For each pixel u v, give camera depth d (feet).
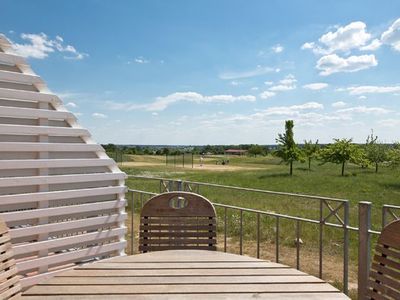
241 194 45.27
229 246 21.27
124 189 12.55
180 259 7.41
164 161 196.24
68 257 11.12
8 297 5.96
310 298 5.67
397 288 5.52
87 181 11.59
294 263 18.34
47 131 10.75
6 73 9.96
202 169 135.95
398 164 83.66
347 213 11.27
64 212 11.00
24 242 10.24
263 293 5.84
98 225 11.93
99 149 11.97
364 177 88.94
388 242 5.82
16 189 10.15
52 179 10.78
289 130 100.27
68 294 5.78
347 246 11.35
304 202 38.91
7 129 9.91
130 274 6.61
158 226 8.89
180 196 9.04
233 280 6.36
